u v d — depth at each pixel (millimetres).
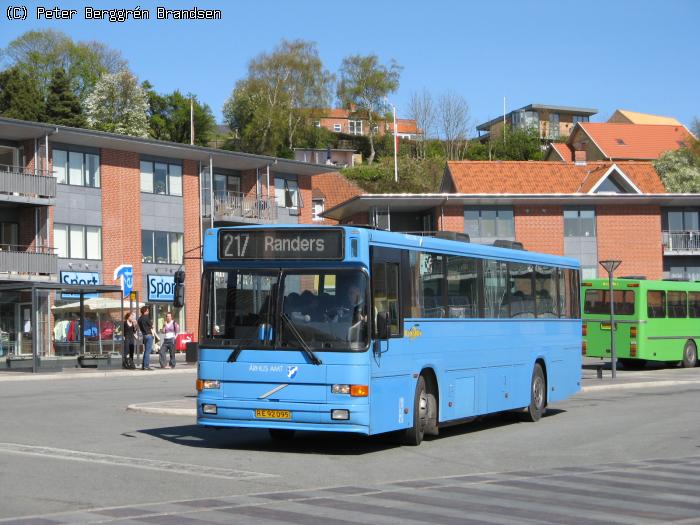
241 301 14641
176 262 58000
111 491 10867
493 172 71562
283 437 16688
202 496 10648
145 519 9172
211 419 14562
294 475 12469
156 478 11883
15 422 18953
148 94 111125
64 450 14609
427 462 14031
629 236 67500
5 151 51500
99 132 52188
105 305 50875
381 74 129750
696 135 108062
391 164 108188
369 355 14133
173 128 113062
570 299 22734
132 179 55688
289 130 120750
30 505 9930
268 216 62344
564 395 22109
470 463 13961
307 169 64562
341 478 12297
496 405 18594
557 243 66625
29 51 108875
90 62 110625
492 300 18625
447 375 16719
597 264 66938
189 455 14336
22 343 48531
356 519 9320
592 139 107500
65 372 37406
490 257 18656
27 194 49281
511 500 10617
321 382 14047
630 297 39000
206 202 60031
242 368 14406
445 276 16859
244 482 11711
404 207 67250
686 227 69688
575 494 11102
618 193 67875
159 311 57406
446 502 10438
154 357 52250
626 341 38906
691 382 32594
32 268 48938
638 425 19594
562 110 163625
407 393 15344
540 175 71625
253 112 119188
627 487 11672
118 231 54781
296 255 14469
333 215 70250
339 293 14250
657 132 109375
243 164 61531
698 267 69500
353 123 146750
